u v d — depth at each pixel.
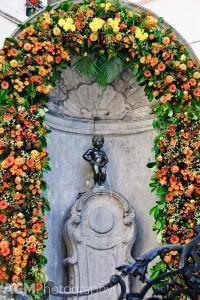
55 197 9.60
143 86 9.62
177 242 8.66
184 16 10.45
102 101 10.05
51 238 9.41
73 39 9.12
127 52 9.30
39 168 8.62
